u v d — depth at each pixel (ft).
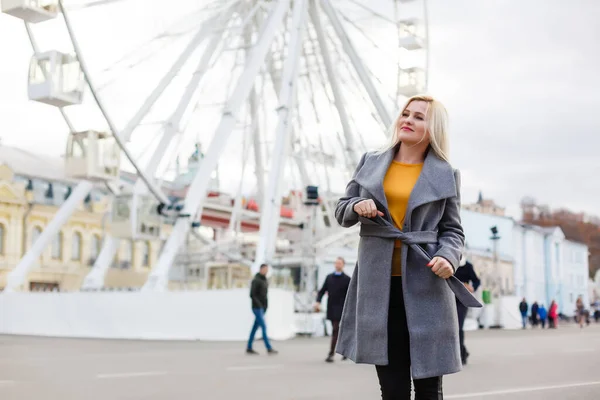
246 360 46.78
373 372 39.04
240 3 95.81
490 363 45.44
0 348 56.49
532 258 273.13
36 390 28.96
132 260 190.60
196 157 109.09
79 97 73.36
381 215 11.59
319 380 34.60
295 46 92.22
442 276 11.34
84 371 37.63
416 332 11.34
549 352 57.16
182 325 73.41
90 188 91.20
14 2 67.82
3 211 165.48
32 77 71.87
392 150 12.15
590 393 29.12
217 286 154.40
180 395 28.17
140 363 43.21
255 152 111.96
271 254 87.97
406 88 92.73
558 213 390.21
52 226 90.74
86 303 77.82
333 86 100.12
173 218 87.40
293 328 83.46
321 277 111.55
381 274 11.61
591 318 282.77
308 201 94.68
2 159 179.52
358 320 11.71
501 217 250.78
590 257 385.50
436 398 11.65
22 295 82.07
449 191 11.69
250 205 131.75
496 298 145.48
